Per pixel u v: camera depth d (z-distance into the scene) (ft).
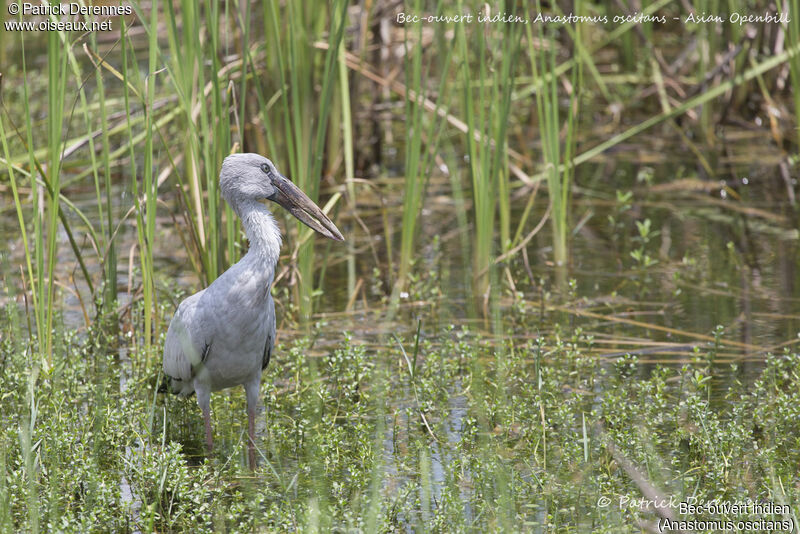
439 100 41.37
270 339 30.76
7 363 34.19
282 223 46.75
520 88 72.90
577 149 63.98
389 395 33.86
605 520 25.07
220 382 30.04
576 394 31.04
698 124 68.03
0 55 69.82
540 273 45.60
